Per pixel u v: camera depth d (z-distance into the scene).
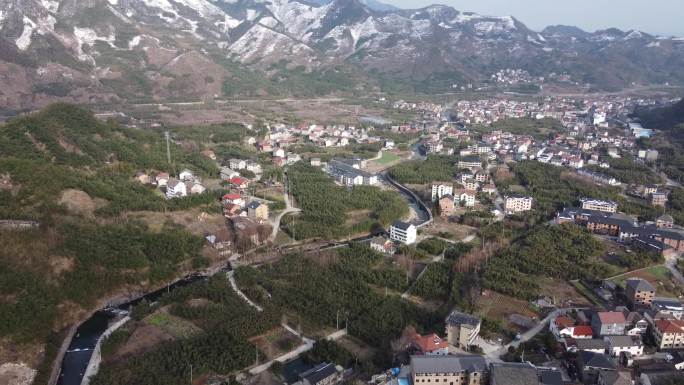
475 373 194.12
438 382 194.62
